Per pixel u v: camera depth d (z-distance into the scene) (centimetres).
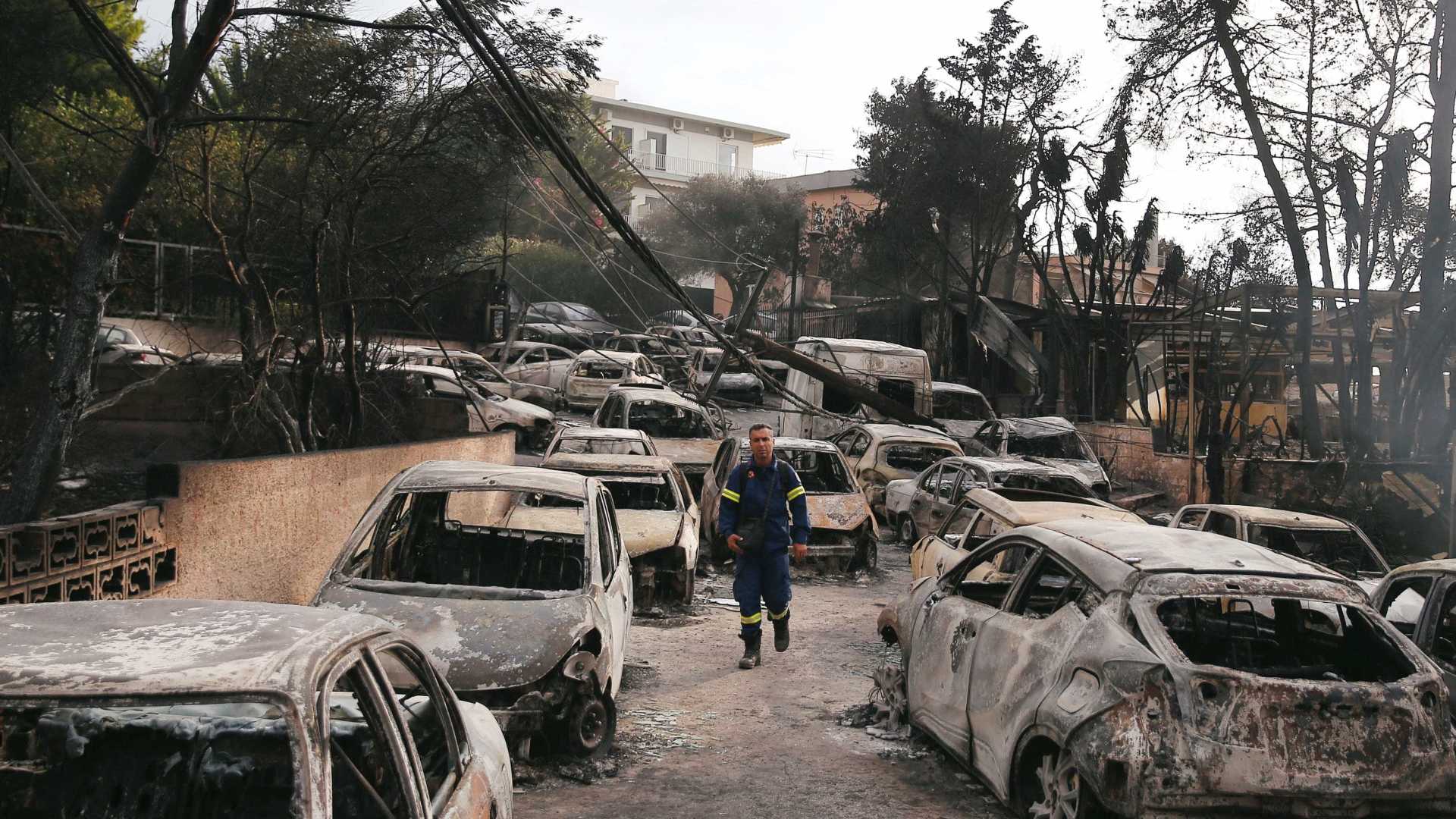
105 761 326
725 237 5288
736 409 3241
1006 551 875
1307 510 1750
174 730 329
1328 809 439
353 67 1261
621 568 746
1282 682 449
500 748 393
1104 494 1788
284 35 1246
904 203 3406
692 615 1074
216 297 2003
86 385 728
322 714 262
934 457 1925
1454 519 1229
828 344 2548
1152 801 432
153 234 1784
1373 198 2306
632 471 1128
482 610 600
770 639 984
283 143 1306
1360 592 510
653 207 5928
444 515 798
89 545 614
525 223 4469
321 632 295
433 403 1800
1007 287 3988
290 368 1388
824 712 746
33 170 1389
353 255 1381
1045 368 2961
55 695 246
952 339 3488
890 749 658
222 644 278
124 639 280
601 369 2767
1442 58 1970
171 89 732
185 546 718
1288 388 3288
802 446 1445
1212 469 1947
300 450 1230
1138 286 4300
